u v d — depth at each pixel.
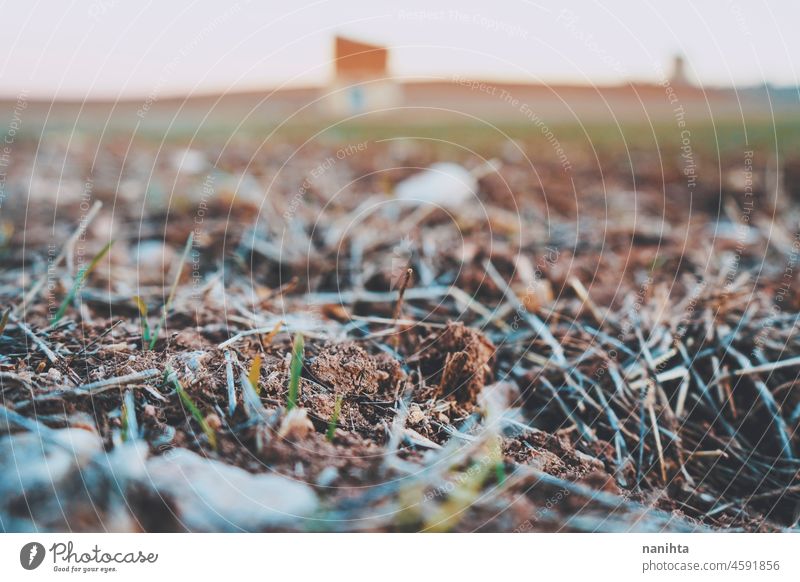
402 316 0.49
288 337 0.44
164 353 0.41
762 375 0.44
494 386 0.43
